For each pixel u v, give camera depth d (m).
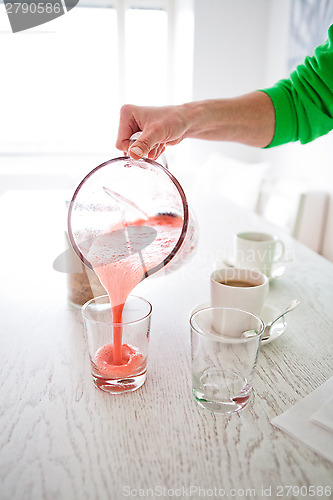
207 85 2.91
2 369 0.64
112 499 0.44
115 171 0.67
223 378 0.56
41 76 3.22
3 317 0.79
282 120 1.01
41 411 0.56
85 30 3.16
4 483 0.45
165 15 3.25
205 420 0.55
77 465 0.48
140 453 0.49
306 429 0.52
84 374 0.63
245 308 0.74
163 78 3.40
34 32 3.09
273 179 2.19
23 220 1.47
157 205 0.68
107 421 0.54
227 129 0.97
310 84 0.99
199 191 1.90
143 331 0.59
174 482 0.46
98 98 3.34
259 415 0.56
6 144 3.37
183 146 3.27
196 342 0.56
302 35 2.27
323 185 2.13
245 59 2.90
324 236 2.10
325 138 2.08
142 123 0.81
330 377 0.63
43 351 0.69
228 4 2.78
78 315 0.80
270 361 0.67
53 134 3.38
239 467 0.48
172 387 0.61
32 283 0.95
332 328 0.77
